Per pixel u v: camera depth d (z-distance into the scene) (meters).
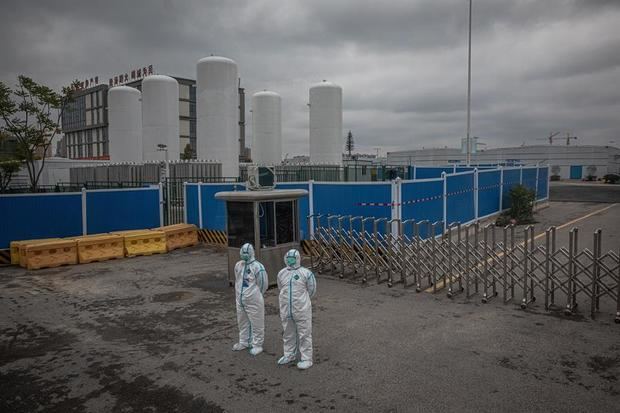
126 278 11.55
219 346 6.85
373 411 4.86
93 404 5.18
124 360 6.39
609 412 4.75
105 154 81.50
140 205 16.89
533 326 7.39
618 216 21.48
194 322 8.00
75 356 6.57
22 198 14.26
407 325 7.55
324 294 9.56
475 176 19.00
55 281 11.34
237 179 24.97
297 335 6.14
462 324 7.55
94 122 83.50
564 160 82.31
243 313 6.59
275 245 10.38
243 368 6.04
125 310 8.79
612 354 6.22
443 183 15.70
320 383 5.54
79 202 15.37
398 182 12.34
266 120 39.62
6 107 22.47
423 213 14.20
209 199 16.61
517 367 5.86
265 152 39.72
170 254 14.92
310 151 38.59
